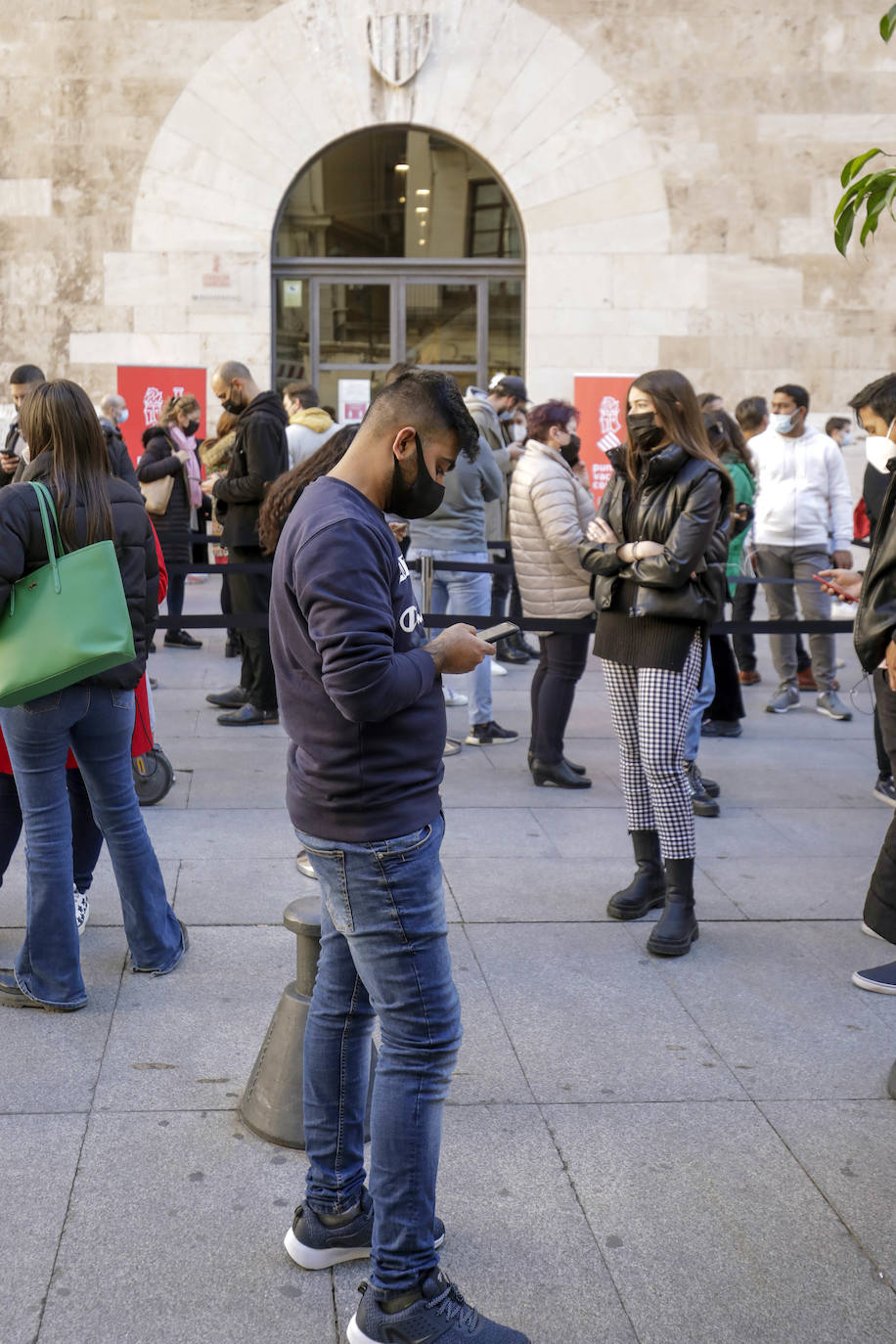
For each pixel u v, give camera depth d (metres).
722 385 12.63
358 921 2.27
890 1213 2.71
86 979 3.71
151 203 12.30
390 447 2.26
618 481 4.19
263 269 12.44
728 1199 2.75
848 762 6.43
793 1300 2.44
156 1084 3.14
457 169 12.59
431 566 6.48
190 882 4.48
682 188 12.39
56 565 3.19
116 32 12.08
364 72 12.21
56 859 3.43
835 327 12.55
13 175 12.22
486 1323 2.28
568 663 5.73
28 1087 3.12
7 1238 2.55
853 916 4.38
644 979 3.82
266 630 6.72
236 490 6.64
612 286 12.54
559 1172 2.83
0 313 12.38
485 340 12.95
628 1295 2.45
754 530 7.99
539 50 12.23
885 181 3.04
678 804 4.01
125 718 3.55
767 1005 3.68
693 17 12.19
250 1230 2.61
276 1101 2.92
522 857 4.88
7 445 6.15
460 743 6.59
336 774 2.22
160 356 12.50
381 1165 2.27
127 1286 2.43
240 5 12.09
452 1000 2.30
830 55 12.23
